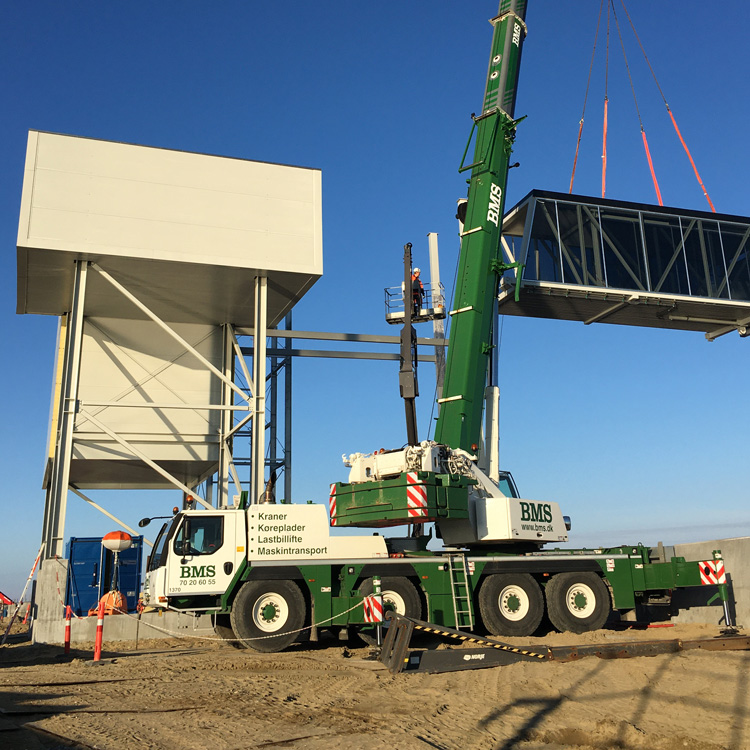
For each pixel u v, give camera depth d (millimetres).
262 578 16203
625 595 18703
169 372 26875
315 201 23828
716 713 9516
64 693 10984
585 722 8984
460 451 18516
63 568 19422
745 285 31656
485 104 22391
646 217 30781
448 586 17250
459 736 8469
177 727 8773
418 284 20469
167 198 22141
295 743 8070
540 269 28703
